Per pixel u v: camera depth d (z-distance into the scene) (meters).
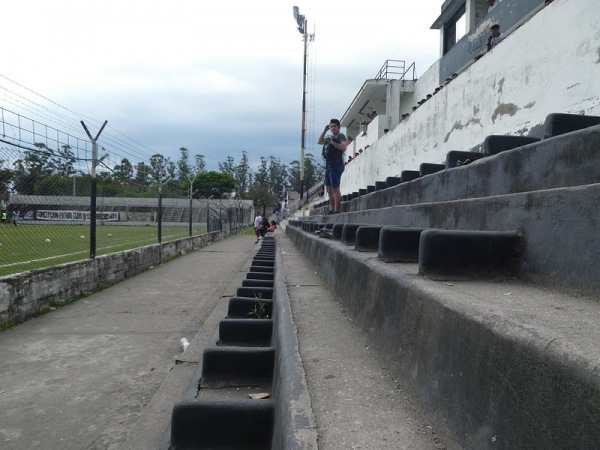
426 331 1.71
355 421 1.51
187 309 6.45
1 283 5.25
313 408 1.61
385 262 2.81
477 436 1.22
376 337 2.30
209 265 11.74
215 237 22.31
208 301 7.02
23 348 4.60
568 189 1.95
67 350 4.54
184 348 4.52
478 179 3.67
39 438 2.81
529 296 1.79
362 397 1.71
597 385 0.85
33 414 3.14
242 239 25.11
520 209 2.32
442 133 8.30
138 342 4.83
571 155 2.49
